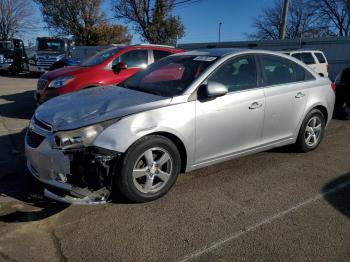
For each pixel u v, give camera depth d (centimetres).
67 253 287
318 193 404
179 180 431
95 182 336
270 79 471
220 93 390
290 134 502
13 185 411
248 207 369
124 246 298
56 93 732
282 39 2173
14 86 1526
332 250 297
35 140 355
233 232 322
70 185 333
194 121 386
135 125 347
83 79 735
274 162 500
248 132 443
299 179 442
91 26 4266
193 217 346
